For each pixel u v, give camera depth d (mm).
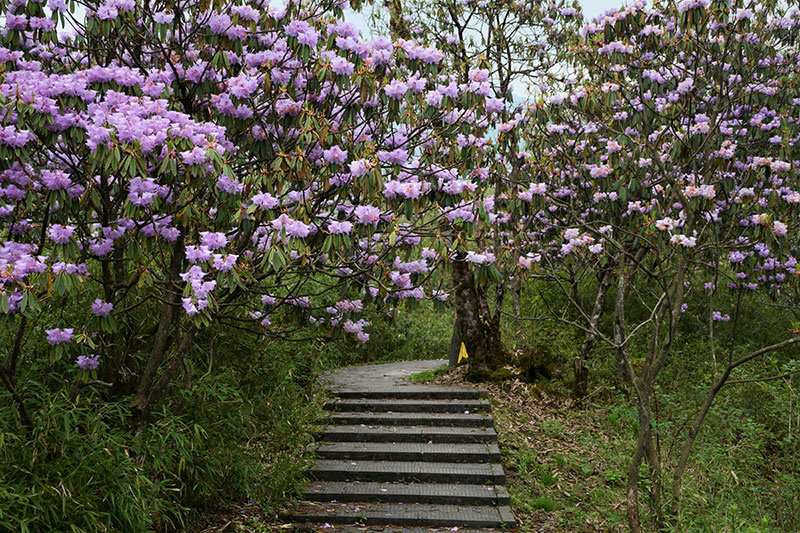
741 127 7395
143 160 3729
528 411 8844
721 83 6109
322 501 6195
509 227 8867
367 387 9164
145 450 4465
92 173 3887
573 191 8156
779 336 11039
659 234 5484
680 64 7363
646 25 6598
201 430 4820
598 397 9789
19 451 3838
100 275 5195
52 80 3855
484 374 9680
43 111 3656
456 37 10117
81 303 5078
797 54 7594
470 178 4953
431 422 7824
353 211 4684
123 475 4082
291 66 4836
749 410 8094
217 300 4633
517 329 11508
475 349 9852
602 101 6977
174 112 3912
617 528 5883
